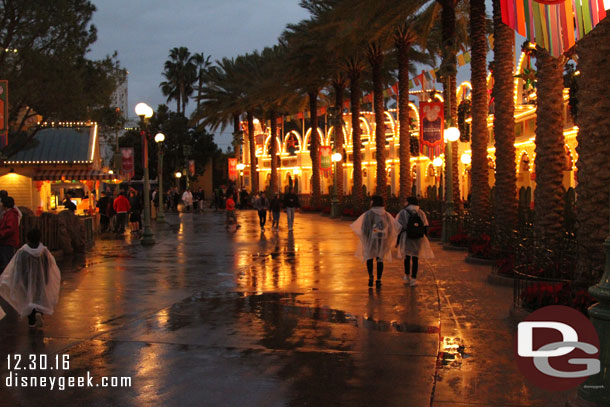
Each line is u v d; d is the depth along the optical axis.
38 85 19.98
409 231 10.79
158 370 5.92
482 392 5.23
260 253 16.98
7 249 11.09
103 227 25.50
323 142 56.00
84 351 6.64
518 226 13.29
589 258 7.86
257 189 55.78
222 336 7.25
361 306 9.04
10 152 23.08
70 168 29.16
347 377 5.65
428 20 25.91
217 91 55.12
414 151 40.12
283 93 45.22
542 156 10.45
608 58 7.85
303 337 7.16
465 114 30.72
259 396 5.17
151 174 72.94
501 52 14.36
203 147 74.75
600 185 7.87
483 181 17.31
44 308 7.77
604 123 7.86
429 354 6.39
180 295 10.20
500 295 9.88
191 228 28.11
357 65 35.88
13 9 19.61
